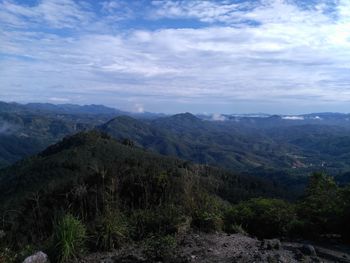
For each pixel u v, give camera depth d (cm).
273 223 852
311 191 948
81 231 656
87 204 784
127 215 780
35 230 766
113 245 675
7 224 807
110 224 693
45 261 596
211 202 871
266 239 762
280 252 636
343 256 654
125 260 606
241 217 874
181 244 675
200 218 799
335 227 813
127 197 841
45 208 812
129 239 707
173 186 862
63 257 607
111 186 822
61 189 895
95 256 640
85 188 812
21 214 834
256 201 927
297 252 634
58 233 629
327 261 618
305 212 883
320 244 755
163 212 776
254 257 591
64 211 722
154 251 617
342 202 841
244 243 703
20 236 747
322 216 841
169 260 593
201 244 673
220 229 811
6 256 636
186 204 828
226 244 682
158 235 702
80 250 637
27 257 586
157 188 848
